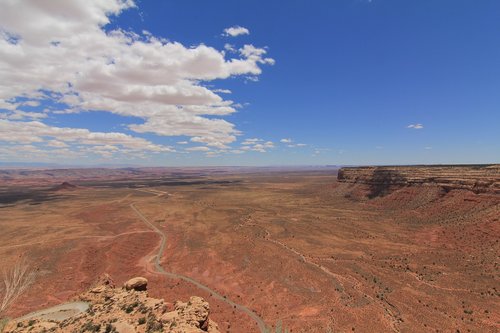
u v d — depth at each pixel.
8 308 55.78
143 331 28.30
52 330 29.17
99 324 29.36
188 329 27.53
